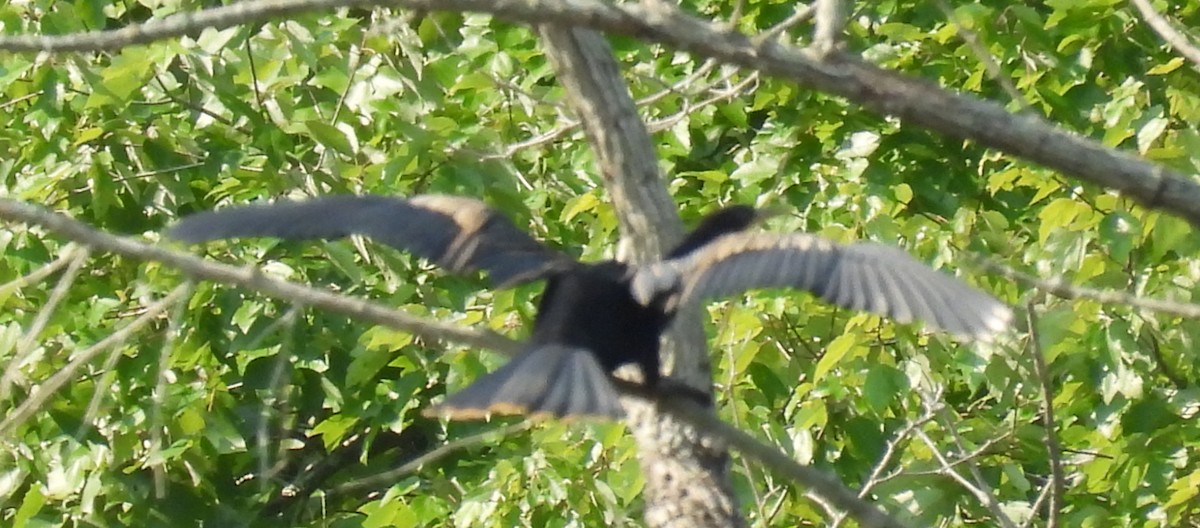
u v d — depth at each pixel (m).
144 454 12.66
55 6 12.36
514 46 12.67
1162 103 12.45
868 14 13.55
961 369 10.73
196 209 13.68
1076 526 11.44
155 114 13.26
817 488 6.75
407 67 12.14
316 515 14.77
